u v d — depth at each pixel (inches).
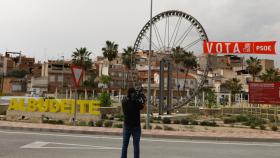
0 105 1274.6
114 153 418.9
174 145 510.6
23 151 418.6
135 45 1596.9
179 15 1501.0
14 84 4131.4
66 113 1095.6
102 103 1562.5
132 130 330.0
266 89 944.9
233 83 4079.7
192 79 4286.4
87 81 3779.5
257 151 471.2
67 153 412.5
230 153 446.9
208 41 1366.9
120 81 4451.3
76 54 3964.1
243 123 1157.7
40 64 5177.2
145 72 4379.9
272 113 1775.3
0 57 4566.9
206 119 1384.1
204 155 424.2
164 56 1471.5
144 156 405.7
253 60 4328.3
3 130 658.2
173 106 1454.2
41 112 1111.0
